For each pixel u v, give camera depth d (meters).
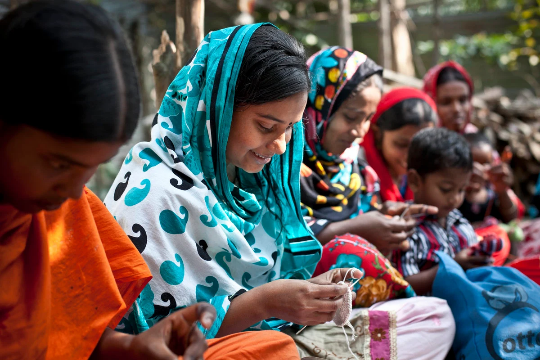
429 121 2.99
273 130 1.67
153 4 7.30
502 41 8.99
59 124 0.91
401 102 2.96
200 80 1.72
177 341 1.17
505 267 2.25
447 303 2.14
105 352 1.26
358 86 2.40
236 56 1.63
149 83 6.58
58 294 1.26
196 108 1.71
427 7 10.50
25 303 1.17
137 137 5.11
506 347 1.96
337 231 2.29
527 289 2.08
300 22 8.95
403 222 2.32
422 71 9.02
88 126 0.92
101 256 1.33
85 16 0.96
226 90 1.64
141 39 6.80
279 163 1.93
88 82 0.91
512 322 1.99
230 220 1.80
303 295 1.55
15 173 0.98
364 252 2.06
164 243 1.60
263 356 1.43
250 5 6.72
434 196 2.60
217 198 1.81
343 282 1.64
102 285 1.31
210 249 1.71
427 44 9.44
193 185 1.68
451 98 3.91
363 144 3.11
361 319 1.91
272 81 1.58
